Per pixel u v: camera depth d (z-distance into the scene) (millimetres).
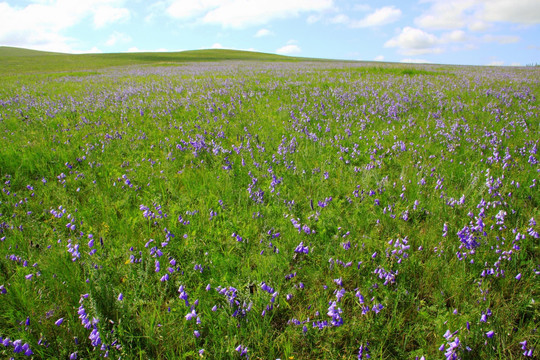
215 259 3496
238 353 2533
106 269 3211
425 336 2729
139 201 4836
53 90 17297
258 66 38500
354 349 2670
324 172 5527
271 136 7664
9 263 3330
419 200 4566
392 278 3088
